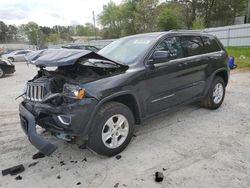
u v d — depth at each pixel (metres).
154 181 2.49
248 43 17.83
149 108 3.39
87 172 2.71
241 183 2.40
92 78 2.79
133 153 3.09
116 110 2.92
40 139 2.62
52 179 2.61
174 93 3.75
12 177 2.69
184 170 2.67
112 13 50.25
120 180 2.53
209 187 2.36
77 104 2.59
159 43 3.55
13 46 62.12
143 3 33.34
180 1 37.31
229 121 4.14
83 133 2.68
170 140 3.45
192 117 4.38
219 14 38.09
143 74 3.19
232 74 9.23
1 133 4.00
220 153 3.02
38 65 2.93
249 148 3.13
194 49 4.18
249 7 30.09
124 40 4.14
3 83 9.88
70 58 2.61
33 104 2.93
